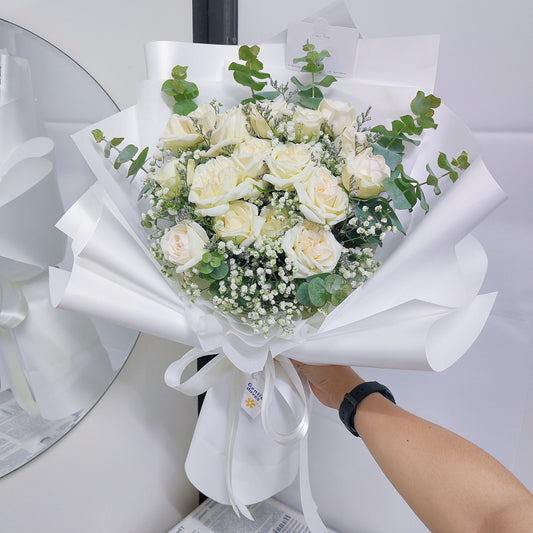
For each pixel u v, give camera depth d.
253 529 1.07
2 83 0.74
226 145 0.71
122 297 0.72
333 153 0.73
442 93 0.89
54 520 0.91
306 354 0.75
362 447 1.06
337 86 0.79
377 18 0.91
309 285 0.67
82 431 0.92
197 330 0.73
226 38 1.02
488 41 0.84
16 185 0.77
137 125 0.78
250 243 0.68
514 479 0.66
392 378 1.00
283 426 0.86
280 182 0.67
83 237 0.74
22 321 0.80
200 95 0.80
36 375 0.82
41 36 0.79
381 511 1.07
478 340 0.92
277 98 0.79
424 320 0.69
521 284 0.88
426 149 0.77
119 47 0.89
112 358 0.92
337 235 0.75
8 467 0.82
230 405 0.85
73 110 0.82
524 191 0.85
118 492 1.01
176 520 1.15
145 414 1.03
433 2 0.86
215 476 0.89
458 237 0.69
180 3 0.97
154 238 0.76
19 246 0.78
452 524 0.66
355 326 0.71
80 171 0.85
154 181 0.74
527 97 0.82
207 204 0.67
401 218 0.78
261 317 0.73
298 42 0.78
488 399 0.93
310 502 0.86
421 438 0.72
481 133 0.87
